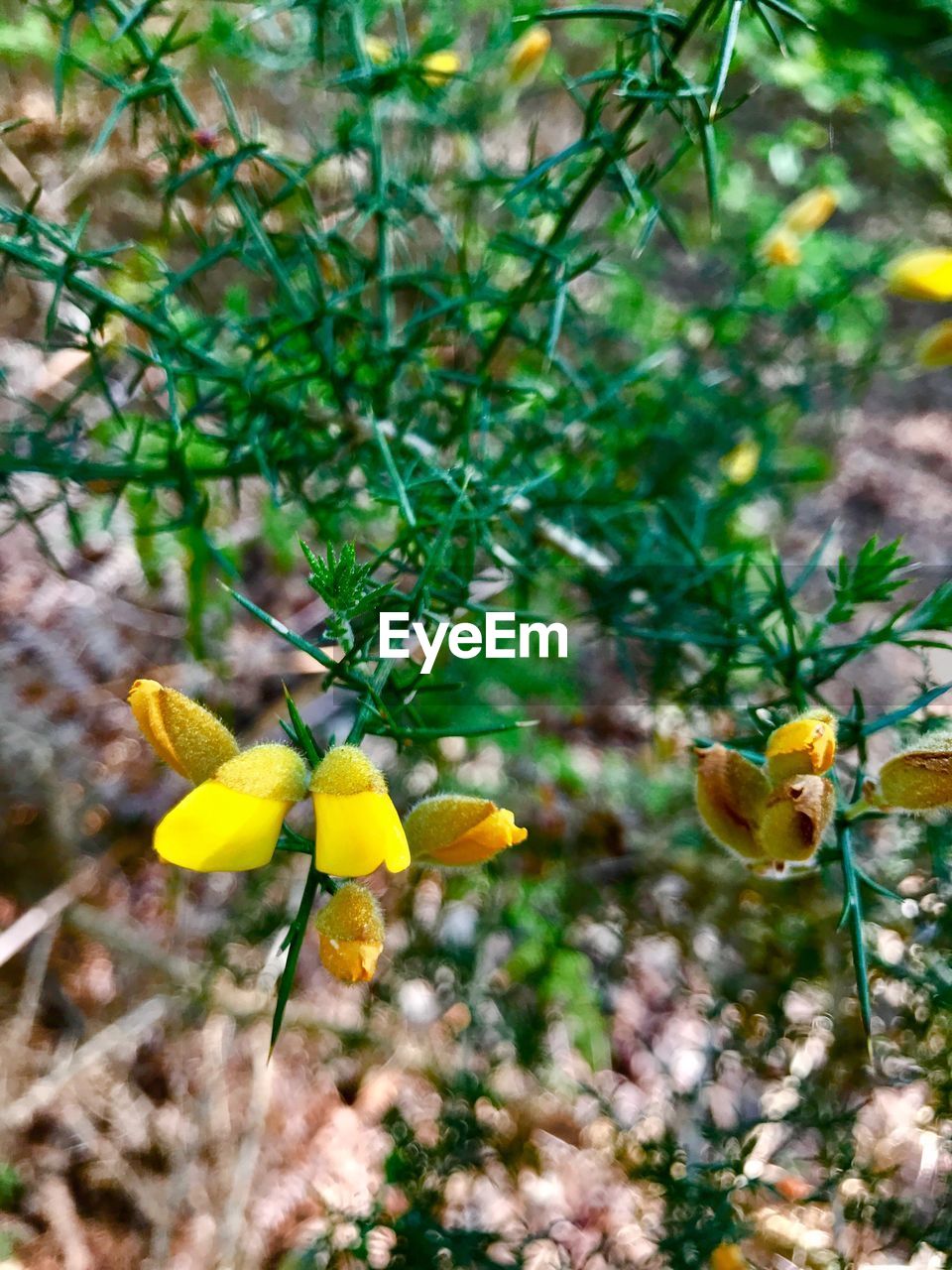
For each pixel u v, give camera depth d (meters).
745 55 0.29
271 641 0.29
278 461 0.19
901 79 0.32
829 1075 0.20
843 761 0.16
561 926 0.24
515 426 0.22
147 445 0.24
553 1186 0.24
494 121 0.25
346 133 0.18
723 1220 0.17
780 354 0.27
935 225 0.38
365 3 0.18
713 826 0.11
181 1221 0.23
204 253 0.18
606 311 0.30
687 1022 0.26
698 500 0.23
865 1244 0.19
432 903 0.27
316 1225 0.23
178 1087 0.24
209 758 0.09
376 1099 0.25
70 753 0.26
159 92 0.15
